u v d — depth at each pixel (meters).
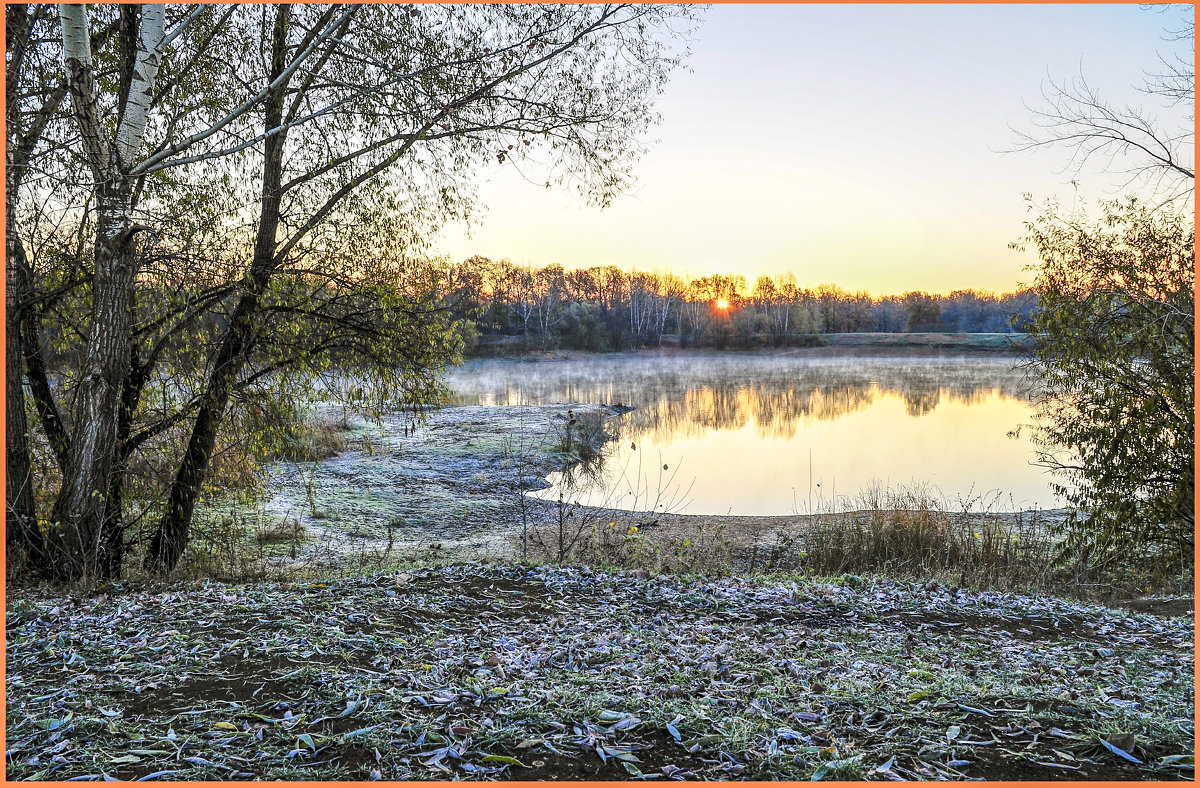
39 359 8.21
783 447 24.80
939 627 6.39
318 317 8.87
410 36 8.57
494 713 3.86
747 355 93.62
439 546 11.34
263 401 9.09
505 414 29.72
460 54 8.57
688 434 27.94
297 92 8.65
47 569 7.54
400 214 9.24
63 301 8.18
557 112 8.86
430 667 4.63
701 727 3.71
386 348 9.12
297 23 8.59
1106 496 9.90
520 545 11.55
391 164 8.79
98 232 7.23
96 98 6.89
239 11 8.44
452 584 7.07
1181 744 3.57
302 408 9.47
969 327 112.19
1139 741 3.53
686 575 7.86
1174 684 4.82
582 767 3.30
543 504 15.88
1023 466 20.70
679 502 16.44
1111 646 6.04
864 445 25.25
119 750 3.43
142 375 8.63
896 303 120.31
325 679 4.32
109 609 6.07
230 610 5.96
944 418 33.34
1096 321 9.89
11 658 4.76
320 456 18.72
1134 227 9.78
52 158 7.29
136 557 9.34
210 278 8.31
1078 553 9.97
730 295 111.88
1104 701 4.26
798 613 6.53
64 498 7.53
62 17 6.57
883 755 3.43
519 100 8.84
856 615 6.57
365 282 8.99
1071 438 10.12
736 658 5.07
